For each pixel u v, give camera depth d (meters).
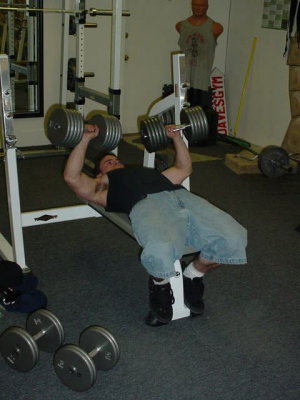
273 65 5.18
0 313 2.28
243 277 2.74
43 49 4.72
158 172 2.38
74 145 2.36
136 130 5.74
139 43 5.39
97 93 3.69
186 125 2.58
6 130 2.30
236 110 5.78
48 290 2.51
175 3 5.43
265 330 2.28
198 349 2.12
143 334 2.21
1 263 2.33
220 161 4.90
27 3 4.49
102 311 2.37
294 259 2.98
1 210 3.44
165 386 1.90
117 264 2.82
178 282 2.30
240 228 2.17
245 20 5.47
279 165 4.35
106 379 1.91
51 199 3.68
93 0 4.86
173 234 2.04
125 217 2.46
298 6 4.46
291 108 4.72
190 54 5.24
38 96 4.85
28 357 1.85
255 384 1.93
